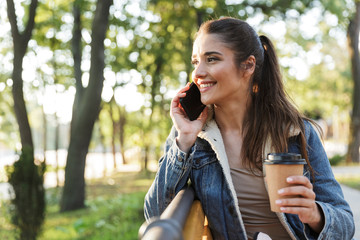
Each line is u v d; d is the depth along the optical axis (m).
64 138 67.94
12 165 7.26
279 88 1.79
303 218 1.33
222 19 1.72
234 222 1.65
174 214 0.88
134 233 7.63
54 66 20.20
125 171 31.05
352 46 18.14
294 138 1.70
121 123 30.67
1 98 21.17
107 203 11.76
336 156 18.69
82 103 11.15
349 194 8.44
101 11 10.38
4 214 7.50
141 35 17.50
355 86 18.59
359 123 18.59
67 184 11.69
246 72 1.70
